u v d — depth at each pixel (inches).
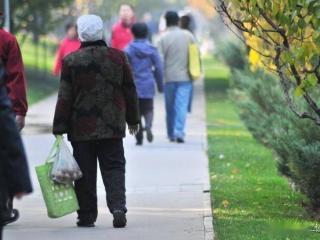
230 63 1968.5
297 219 676.1
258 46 689.0
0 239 410.9
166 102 1182.3
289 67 619.8
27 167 395.5
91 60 630.5
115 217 637.9
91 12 2586.1
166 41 1167.6
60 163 621.0
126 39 1352.1
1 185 395.2
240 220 669.3
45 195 621.3
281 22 586.9
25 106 644.7
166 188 832.3
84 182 641.6
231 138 1245.1
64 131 630.5
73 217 692.1
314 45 580.1
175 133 1179.9
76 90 631.8
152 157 1045.2
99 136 630.5
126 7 1355.8
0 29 643.5
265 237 602.2
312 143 695.7
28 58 2928.2
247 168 952.3
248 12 597.0
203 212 704.4
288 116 775.7
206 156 1048.8
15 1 1950.1
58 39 3356.3
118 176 641.6
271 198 771.4
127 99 642.8
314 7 578.2
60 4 2062.0
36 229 641.0
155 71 1132.5
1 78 404.8
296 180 736.3
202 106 1761.8
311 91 742.5
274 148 808.3
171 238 600.7
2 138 394.0
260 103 1103.6
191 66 1166.3
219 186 836.0
